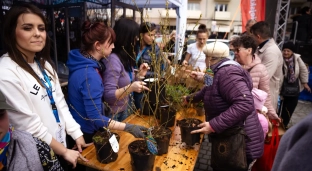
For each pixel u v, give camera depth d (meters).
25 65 1.22
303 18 6.79
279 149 0.67
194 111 2.20
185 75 2.01
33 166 1.05
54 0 4.10
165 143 1.45
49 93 1.36
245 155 1.57
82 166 1.82
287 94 3.42
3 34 1.21
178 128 1.89
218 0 18.55
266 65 2.66
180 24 5.40
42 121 1.30
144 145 1.30
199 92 1.99
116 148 1.27
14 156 1.02
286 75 3.41
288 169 0.59
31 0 3.83
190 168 1.32
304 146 0.57
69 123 1.50
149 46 2.54
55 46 4.27
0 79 1.12
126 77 1.82
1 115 0.92
